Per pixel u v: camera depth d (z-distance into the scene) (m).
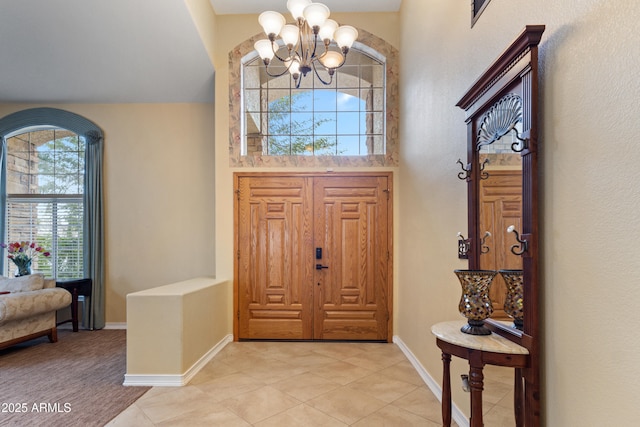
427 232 3.18
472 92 2.03
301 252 4.48
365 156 4.50
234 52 4.54
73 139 5.22
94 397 2.89
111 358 3.82
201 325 3.61
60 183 5.20
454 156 2.55
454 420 2.53
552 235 1.45
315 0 4.31
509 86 1.70
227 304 4.40
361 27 4.52
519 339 1.59
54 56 4.14
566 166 1.37
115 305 5.05
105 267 5.06
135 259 5.07
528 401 1.53
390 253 4.42
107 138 5.13
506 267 1.77
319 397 2.89
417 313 3.49
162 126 5.14
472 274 1.76
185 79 4.64
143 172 5.12
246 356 3.87
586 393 1.25
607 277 1.16
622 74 1.11
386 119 4.50
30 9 3.48
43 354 3.95
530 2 1.62
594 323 1.22
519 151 1.58
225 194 4.50
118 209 5.09
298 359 3.78
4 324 3.80
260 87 4.71
